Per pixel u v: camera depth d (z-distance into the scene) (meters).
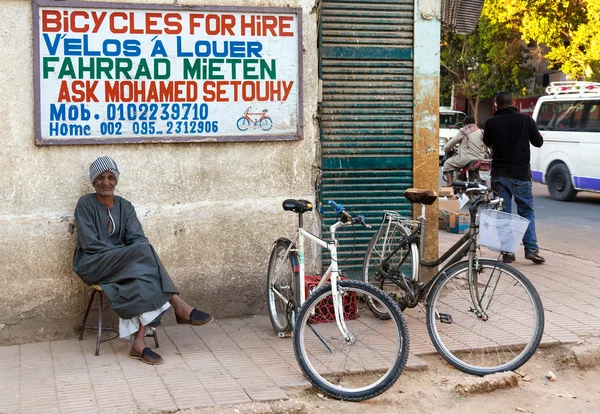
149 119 5.57
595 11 20.09
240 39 5.71
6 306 5.34
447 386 4.72
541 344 5.37
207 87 5.68
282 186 5.95
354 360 4.90
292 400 4.28
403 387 4.70
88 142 5.43
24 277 5.37
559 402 4.59
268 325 5.80
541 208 13.73
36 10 5.23
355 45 6.28
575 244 10.00
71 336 5.52
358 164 6.36
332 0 6.20
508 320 5.05
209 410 4.11
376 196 6.43
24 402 4.25
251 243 5.92
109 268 5.09
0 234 5.29
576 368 5.11
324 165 6.30
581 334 5.60
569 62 21.62
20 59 5.25
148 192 5.65
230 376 4.69
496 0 22.72
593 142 13.91
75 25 5.35
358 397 4.45
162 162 5.66
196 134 5.68
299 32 5.82
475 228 5.08
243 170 5.85
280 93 5.84
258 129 5.82
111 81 5.46
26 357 5.06
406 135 6.45
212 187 5.79
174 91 5.61
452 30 7.35
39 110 5.30
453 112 26.45
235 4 5.70
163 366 4.88
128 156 5.58
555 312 6.23
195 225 5.78
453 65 34.47
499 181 8.15
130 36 5.47
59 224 5.42
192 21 5.59
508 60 29.98
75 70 5.38
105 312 5.59
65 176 5.42
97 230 5.29
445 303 5.16
